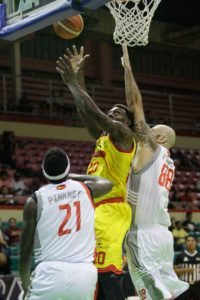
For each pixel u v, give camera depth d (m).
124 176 5.34
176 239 14.44
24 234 4.54
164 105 26.89
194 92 29.86
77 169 20.12
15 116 20.78
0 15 6.03
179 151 22.45
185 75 29.59
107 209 5.25
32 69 25.64
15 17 5.88
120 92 25.72
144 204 5.37
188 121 26.95
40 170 18.95
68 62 5.14
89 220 4.64
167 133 5.84
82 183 4.75
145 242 5.34
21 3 5.80
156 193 5.38
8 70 24.95
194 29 27.11
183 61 29.69
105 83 26.83
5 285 9.98
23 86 23.73
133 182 5.41
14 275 10.34
